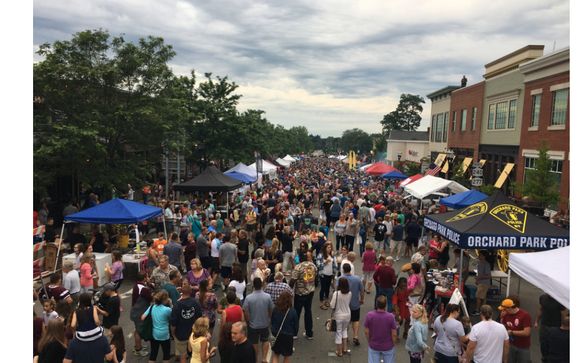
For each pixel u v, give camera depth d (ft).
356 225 57.62
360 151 526.98
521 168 89.61
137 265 46.50
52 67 55.57
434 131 160.35
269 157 193.16
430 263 39.63
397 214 61.36
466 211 36.63
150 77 62.90
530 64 84.79
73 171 59.21
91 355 20.53
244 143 110.42
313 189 109.60
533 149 84.89
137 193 92.94
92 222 44.88
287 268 45.24
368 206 71.82
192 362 23.03
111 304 28.12
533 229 32.65
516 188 72.69
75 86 59.26
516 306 25.80
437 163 141.28
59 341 21.44
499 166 103.09
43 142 55.67
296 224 66.95
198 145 108.88
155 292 28.99
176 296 29.43
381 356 24.93
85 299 21.08
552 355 22.99
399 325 33.96
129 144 66.28
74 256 42.39
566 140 73.56
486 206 35.04
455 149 133.80
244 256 43.88
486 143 110.42
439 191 73.56
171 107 67.62
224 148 108.06
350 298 30.81
